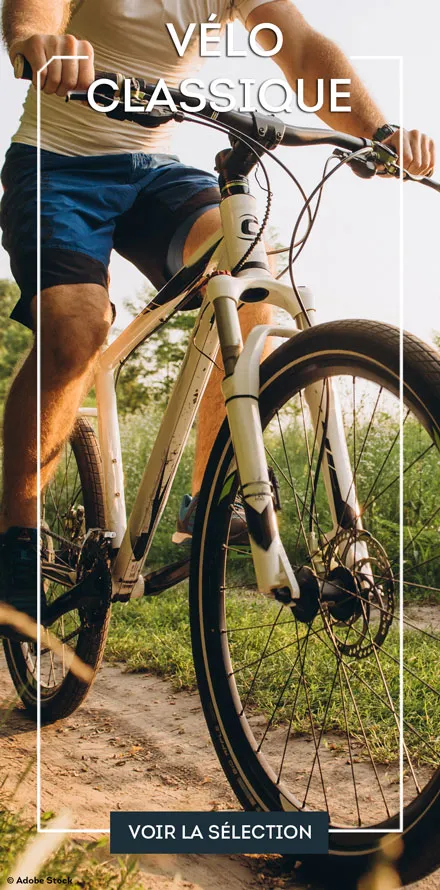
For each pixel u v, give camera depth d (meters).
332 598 1.47
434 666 2.50
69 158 2.21
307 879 1.54
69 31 2.27
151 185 2.27
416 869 1.34
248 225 1.74
